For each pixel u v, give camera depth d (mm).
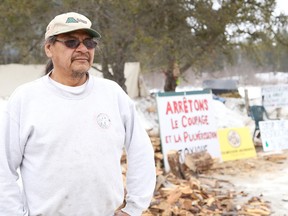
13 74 16781
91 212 2029
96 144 2012
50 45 2088
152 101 15586
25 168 2035
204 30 13812
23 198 2070
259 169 7664
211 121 8156
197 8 13297
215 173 7379
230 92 19609
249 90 22828
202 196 5840
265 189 6320
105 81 2215
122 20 12391
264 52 17578
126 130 2285
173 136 7594
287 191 6180
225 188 6418
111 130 2080
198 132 7926
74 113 2002
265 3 14922
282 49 16812
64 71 2062
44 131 1955
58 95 2018
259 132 10172
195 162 7414
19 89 2061
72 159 1959
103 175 2027
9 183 1972
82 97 2047
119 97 2236
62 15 2078
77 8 12172
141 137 2309
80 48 2043
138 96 17625
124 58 13781
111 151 2070
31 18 12953
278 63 18531
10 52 17500
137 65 17516
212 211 5297
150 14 12938
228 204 5465
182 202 5363
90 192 2002
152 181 2283
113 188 2102
